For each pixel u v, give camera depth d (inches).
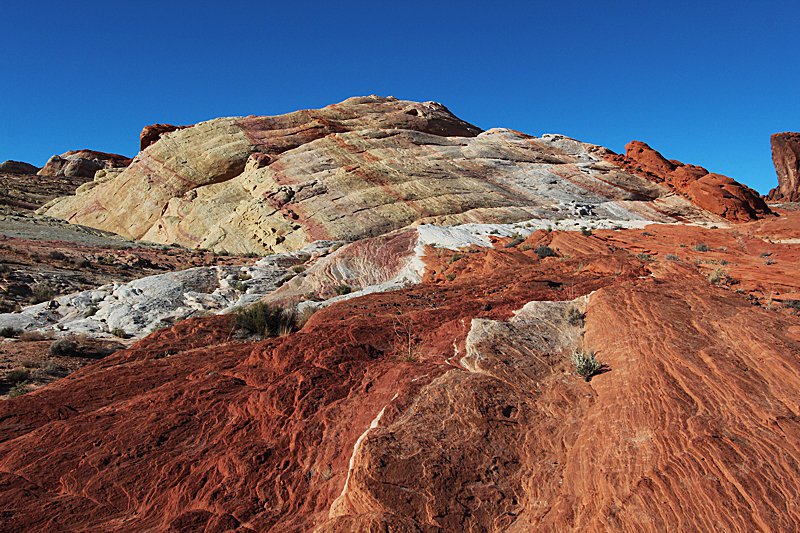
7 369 582.9
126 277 1322.6
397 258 1175.6
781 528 170.4
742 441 216.2
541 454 245.9
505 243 1267.2
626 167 2736.2
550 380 312.8
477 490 223.6
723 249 944.9
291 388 340.8
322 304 847.1
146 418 334.0
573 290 523.5
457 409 274.4
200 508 255.3
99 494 269.1
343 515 218.7
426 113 3267.7
